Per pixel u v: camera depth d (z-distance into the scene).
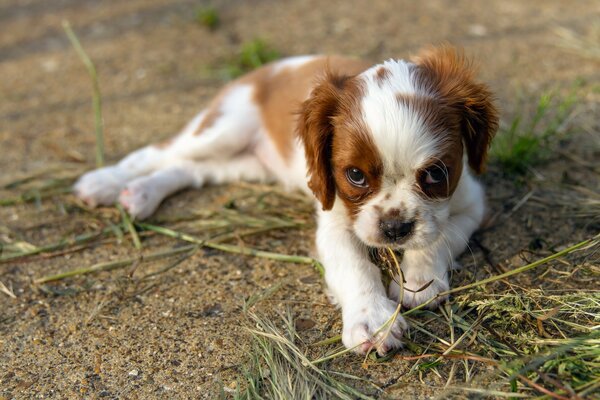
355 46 1.02
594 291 0.57
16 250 0.67
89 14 1.22
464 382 0.52
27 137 0.85
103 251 0.67
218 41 1.08
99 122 0.79
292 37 1.07
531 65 0.92
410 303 0.57
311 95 0.60
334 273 0.59
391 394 0.52
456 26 1.07
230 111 0.75
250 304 0.59
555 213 0.66
